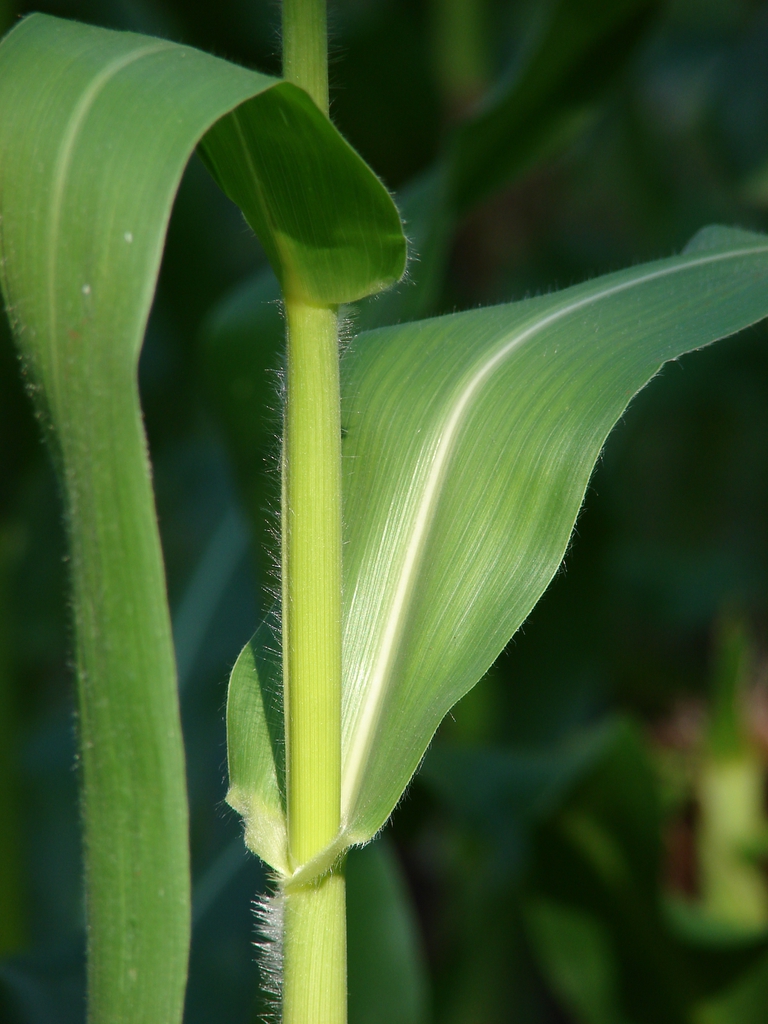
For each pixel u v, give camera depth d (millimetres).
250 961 1433
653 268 1052
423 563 987
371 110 1871
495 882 1956
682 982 1692
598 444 981
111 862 863
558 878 1726
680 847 1854
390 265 904
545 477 983
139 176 844
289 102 869
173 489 2023
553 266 2912
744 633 1800
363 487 1005
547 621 1951
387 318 1278
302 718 933
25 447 1728
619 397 987
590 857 1681
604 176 3340
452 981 1974
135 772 856
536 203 2783
